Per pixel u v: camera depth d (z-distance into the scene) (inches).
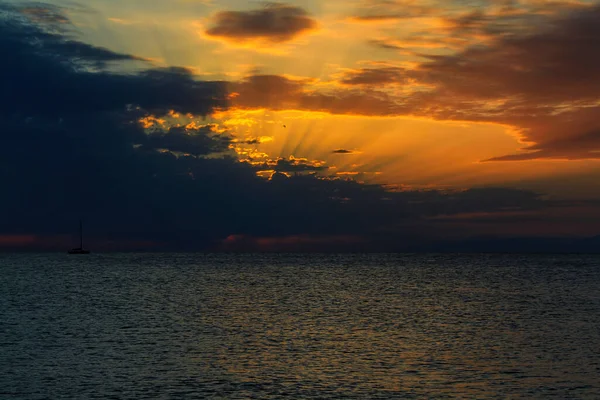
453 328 2511.1
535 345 2094.0
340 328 2519.7
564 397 1460.4
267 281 5703.7
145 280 5846.5
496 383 1581.0
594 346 2070.6
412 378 1633.9
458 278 6151.6
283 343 2148.1
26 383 1579.7
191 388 1537.9
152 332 2416.3
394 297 3971.5
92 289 4702.3
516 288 4722.0
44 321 2765.7
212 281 5698.8
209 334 2363.4
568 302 3590.1
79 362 1828.2
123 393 1492.4
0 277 6358.3
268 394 1485.0
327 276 6604.3
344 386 1556.3
